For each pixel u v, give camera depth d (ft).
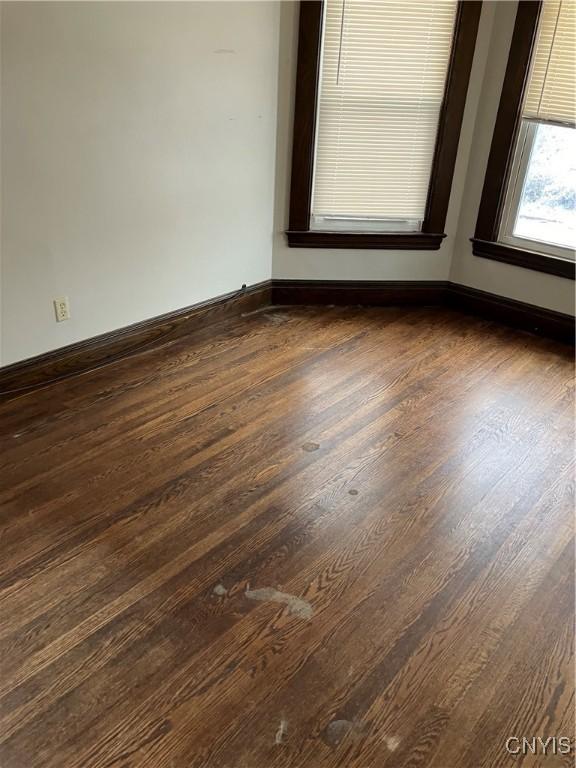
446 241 12.55
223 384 9.80
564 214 11.21
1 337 8.82
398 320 12.35
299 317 12.30
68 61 8.16
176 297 10.97
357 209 12.17
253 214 11.64
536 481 7.91
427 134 11.65
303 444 8.43
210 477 7.72
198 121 10.03
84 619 5.80
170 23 9.07
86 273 9.48
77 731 4.87
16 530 6.78
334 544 6.80
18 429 8.47
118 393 9.43
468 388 9.95
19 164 8.15
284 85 11.00
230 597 6.09
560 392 9.93
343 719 5.05
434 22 10.74
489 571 6.54
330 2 10.46
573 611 6.12
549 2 10.18
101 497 7.31
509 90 10.93
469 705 5.20
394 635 5.79
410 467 8.07
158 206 10.05
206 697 5.16
